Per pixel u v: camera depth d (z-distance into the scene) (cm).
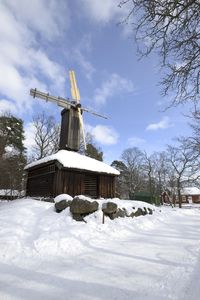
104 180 1902
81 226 1129
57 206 1305
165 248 900
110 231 1170
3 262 711
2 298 496
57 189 1628
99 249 884
